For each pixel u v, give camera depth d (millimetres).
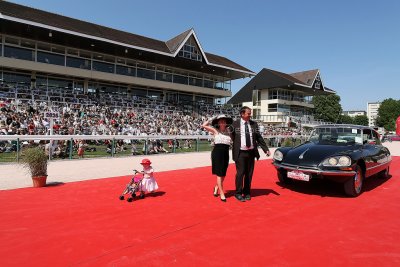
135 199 5770
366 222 4598
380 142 8344
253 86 57312
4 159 10945
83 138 12281
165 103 33062
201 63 36938
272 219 4668
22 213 4773
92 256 3281
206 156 14555
